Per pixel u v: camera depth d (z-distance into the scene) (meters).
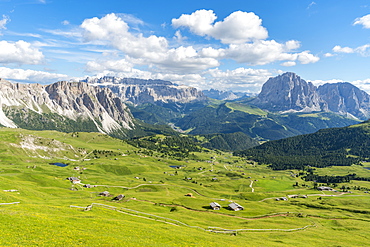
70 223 68.44
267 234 103.94
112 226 73.25
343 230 123.50
